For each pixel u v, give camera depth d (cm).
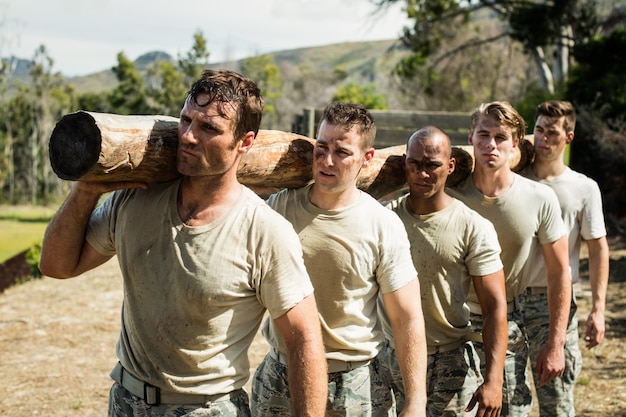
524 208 369
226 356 233
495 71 3869
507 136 362
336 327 294
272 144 294
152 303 228
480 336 350
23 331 761
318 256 285
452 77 3834
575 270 440
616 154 1566
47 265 241
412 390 279
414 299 285
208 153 216
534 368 421
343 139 273
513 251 374
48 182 5981
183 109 220
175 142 231
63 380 609
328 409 301
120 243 232
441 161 321
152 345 231
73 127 213
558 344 377
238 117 217
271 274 226
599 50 1781
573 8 2303
